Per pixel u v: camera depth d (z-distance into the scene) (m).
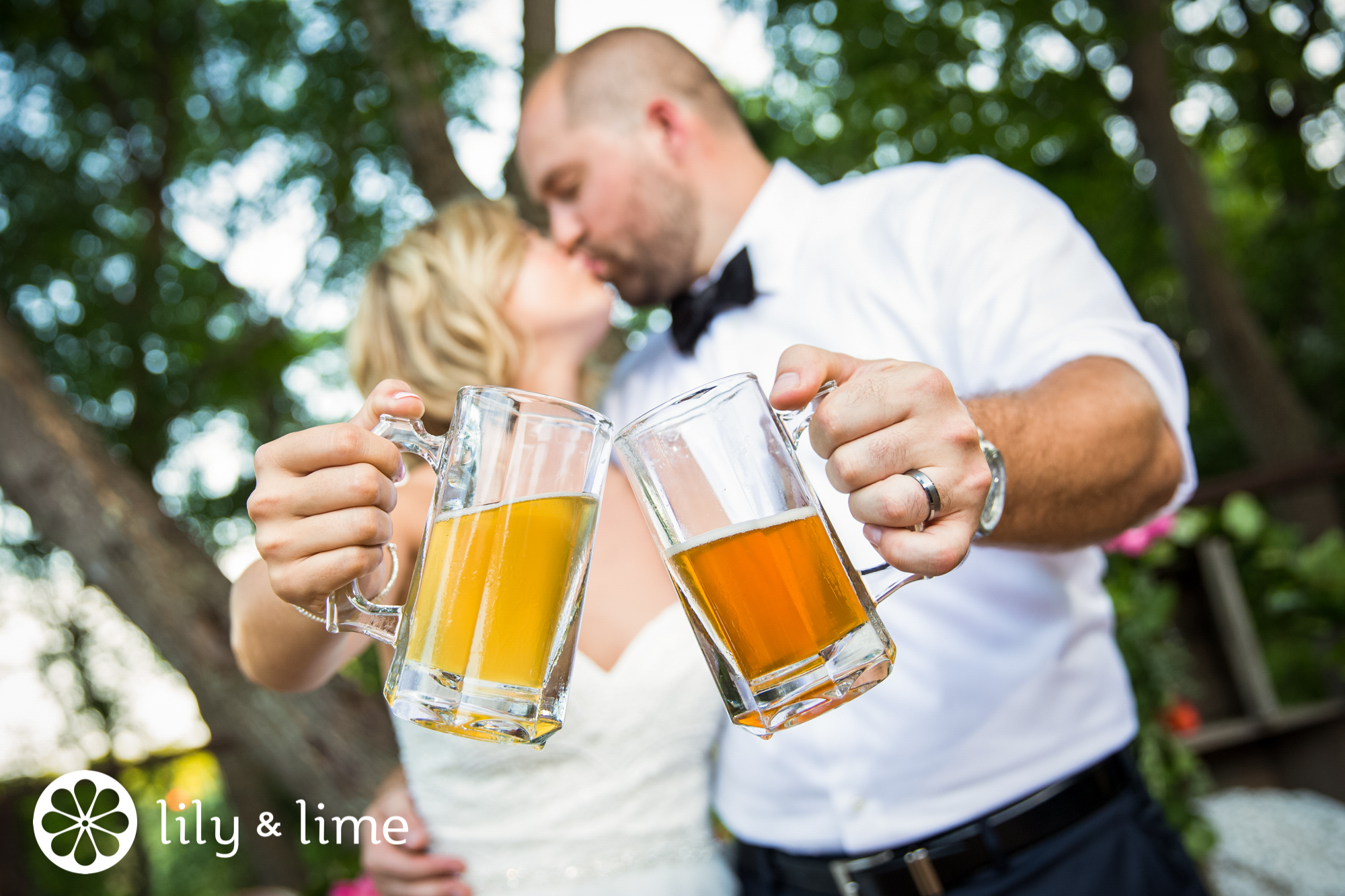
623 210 1.70
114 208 6.27
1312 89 6.92
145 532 2.90
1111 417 0.95
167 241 6.48
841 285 1.54
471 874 1.42
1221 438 9.70
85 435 3.04
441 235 1.67
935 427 0.67
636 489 0.76
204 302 6.57
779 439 0.72
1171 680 2.47
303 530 0.74
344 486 0.74
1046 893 1.27
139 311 6.12
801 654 0.69
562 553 0.76
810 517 0.71
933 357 1.43
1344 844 2.62
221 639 2.83
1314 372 8.69
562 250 1.74
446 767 1.43
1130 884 1.28
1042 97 6.35
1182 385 1.13
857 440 0.68
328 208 6.02
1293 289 8.75
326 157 5.56
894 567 0.69
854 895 1.35
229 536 7.33
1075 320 1.18
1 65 5.49
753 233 1.64
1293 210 7.90
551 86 1.75
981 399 0.93
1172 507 1.13
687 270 1.75
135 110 6.02
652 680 1.40
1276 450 6.02
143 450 6.18
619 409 1.84
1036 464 0.87
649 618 1.46
